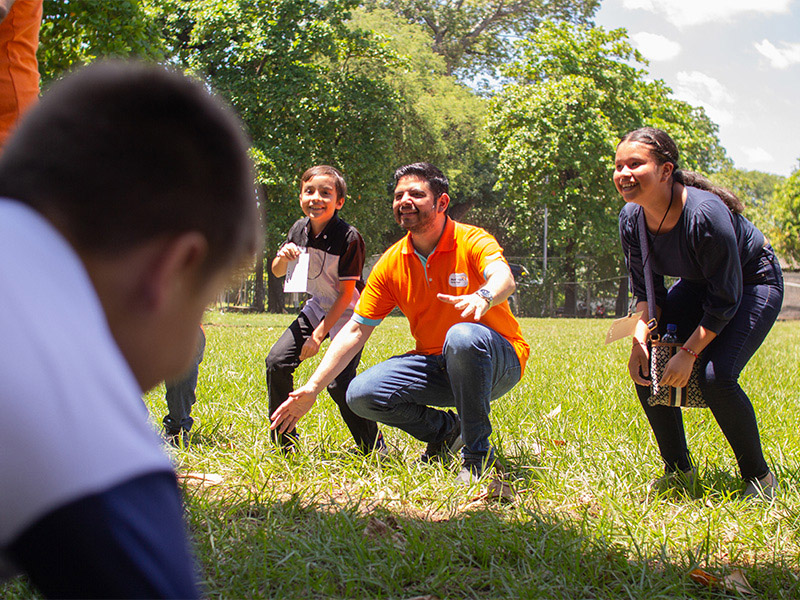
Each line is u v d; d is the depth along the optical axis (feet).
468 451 12.69
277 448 13.98
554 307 129.08
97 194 1.97
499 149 112.78
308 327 14.44
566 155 104.63
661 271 12.54
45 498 1.68
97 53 43.47
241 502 10.88
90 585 1.73
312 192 14.21
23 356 1.72
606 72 109.60
